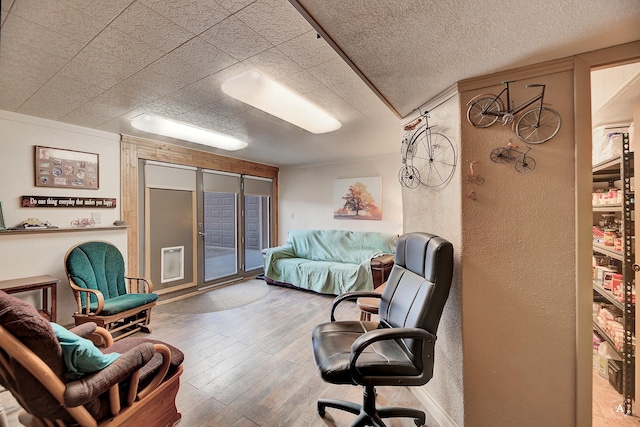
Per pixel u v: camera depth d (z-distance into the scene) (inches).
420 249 59.9
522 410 53.0
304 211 217.3
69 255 104.6
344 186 198.2
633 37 44.5
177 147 154.7
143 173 139.6
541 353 51.8
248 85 79.0
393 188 180.5
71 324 112.8
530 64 52.4
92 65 68.8
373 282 149.6
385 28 43.5
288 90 83.1
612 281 73.2
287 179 224.8
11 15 50.3
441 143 66.2
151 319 124.4
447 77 58.4
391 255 162.4
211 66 69.8
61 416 42.3
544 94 51.4
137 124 112.7
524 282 53.0
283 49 62.6
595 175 89.0
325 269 161.0
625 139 66.2
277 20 52.9
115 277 116.6
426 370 51.3
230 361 89.3
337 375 50.2
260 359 90.6
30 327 38.4
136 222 136.1
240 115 104.5
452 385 59.8
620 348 69.2
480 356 55.8
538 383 52.0
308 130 119.9
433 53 50.1
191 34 57.1
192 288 163.0
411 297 58.7
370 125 116.3
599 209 83.4
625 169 65.9
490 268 55.4
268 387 76.2
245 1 48.0
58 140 110.9
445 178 64.2
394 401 71.1
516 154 53.7
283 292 168.1
